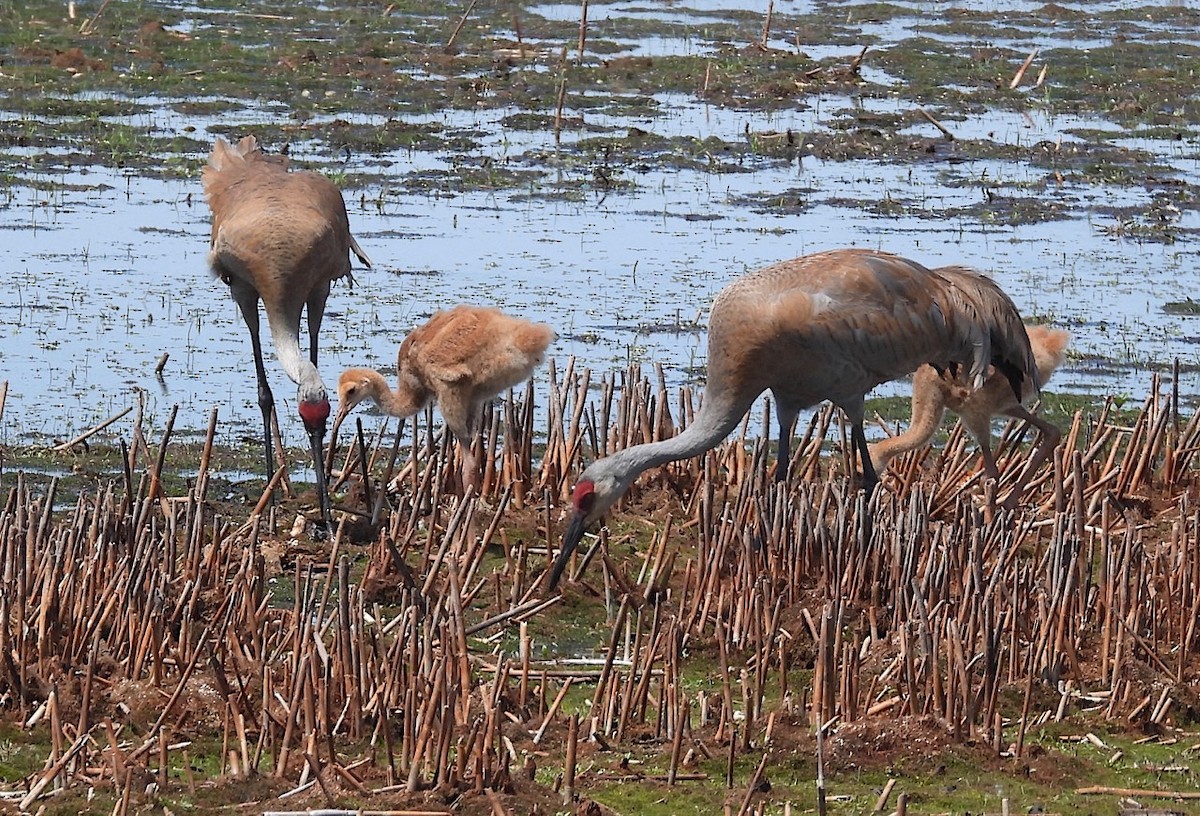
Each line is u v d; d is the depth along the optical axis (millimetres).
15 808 9172
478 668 11742
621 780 10000
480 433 16250
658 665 11953
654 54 40312
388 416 17203
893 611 12570
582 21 38438
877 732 10547
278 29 40969
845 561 12953
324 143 30891
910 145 32531
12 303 21156
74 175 28016
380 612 12812
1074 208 28250
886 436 18156
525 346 16125
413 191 27922
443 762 9508
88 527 12789
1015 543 12859
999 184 29703
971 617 11617
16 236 24359
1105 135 34062
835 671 11125
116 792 9328
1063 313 22062
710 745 10516
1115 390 19328
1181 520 13062
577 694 11492
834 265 14922
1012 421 17250
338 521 14852
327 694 10258
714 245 25125
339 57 37875
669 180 29422
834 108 35750
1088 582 12242
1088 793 10164
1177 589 12672
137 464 16203
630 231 25859
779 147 32031
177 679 10898
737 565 12734
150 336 20250
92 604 11500
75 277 22469
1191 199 29203
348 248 18500
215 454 16688
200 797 9375
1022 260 24781
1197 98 38031
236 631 11320
